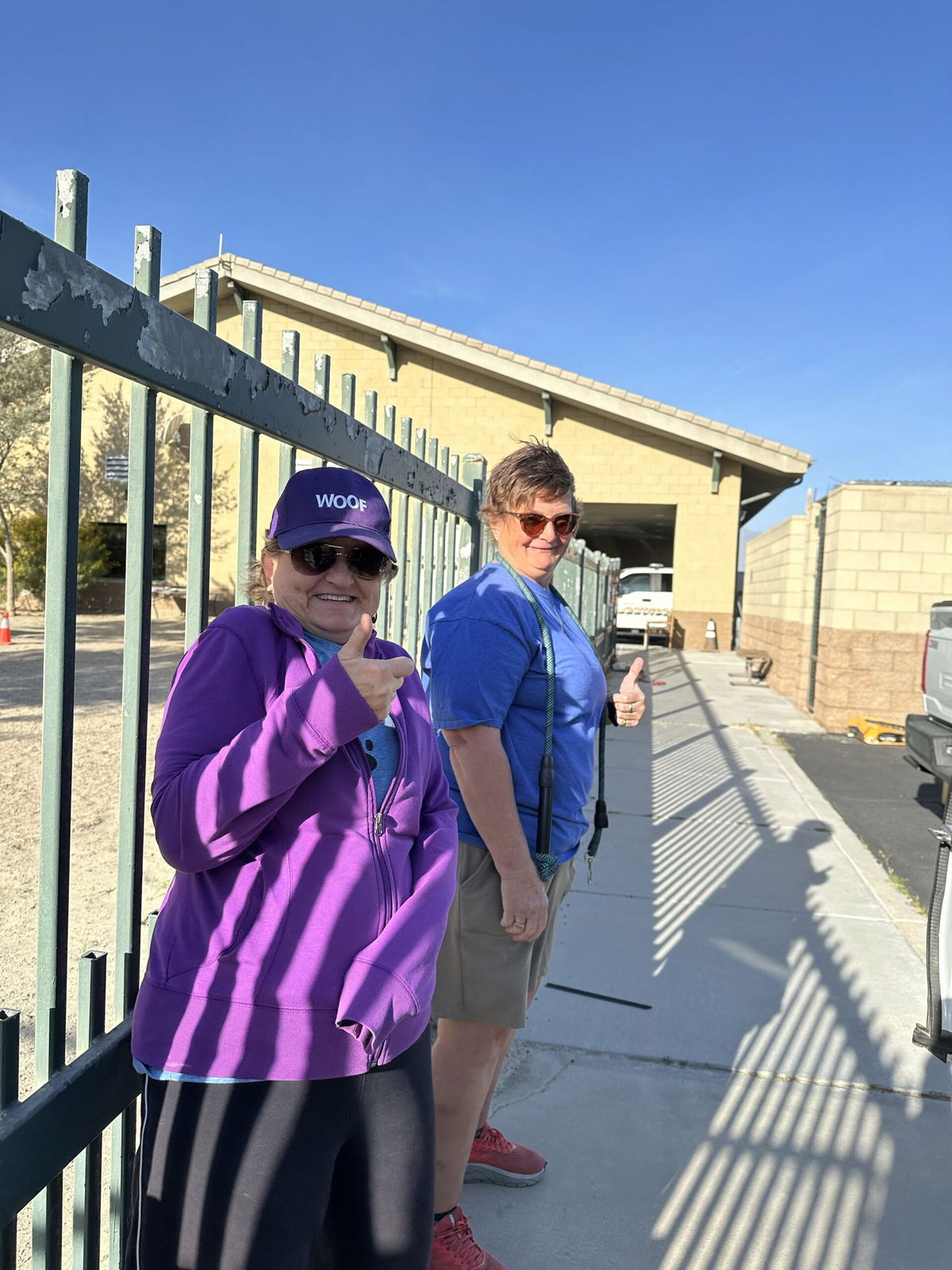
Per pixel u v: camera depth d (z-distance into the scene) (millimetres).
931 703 6445
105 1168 2135
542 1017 3240
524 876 1871
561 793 2027
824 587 10594
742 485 22609
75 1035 3053
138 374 1179
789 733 9836
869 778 7578
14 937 3535
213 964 1154
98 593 21219
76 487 1134
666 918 4223
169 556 19125
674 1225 2211
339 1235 1328
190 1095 1165
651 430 20047
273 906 1172
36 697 8938
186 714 1188
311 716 1068
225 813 1088
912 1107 2732
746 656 15344
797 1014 3307
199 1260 1157
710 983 3539
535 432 20359
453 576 3111
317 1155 1196
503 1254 2104
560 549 2068
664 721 10422
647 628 20047
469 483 3305
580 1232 2186
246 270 19156
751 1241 2162
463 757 1881
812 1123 2643
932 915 2498
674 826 5844
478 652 1868
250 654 1240
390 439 2293
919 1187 2371
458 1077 1964
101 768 6316
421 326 19422
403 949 1224
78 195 1081
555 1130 2584
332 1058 1175
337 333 20172
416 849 1388
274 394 1573
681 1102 2738
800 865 5086
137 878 1365
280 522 1334
